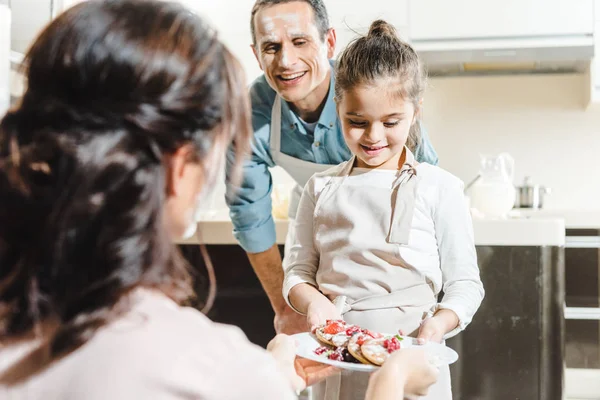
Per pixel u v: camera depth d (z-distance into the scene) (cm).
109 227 44
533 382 180
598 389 273
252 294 203
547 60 299
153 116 45
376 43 111
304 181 162
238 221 158
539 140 334
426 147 137
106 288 45
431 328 101
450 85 341
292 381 81
